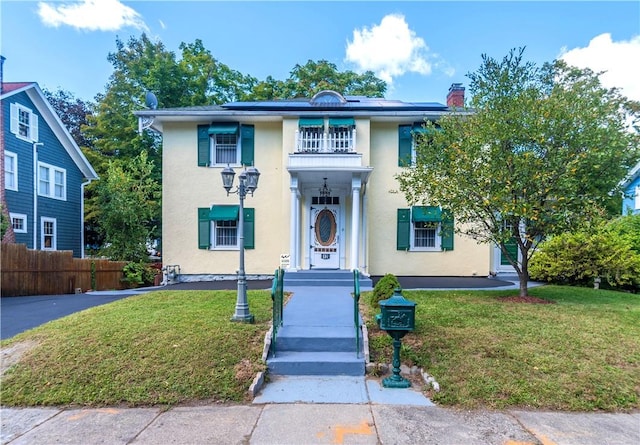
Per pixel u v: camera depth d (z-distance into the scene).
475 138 7.39
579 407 3.94
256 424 3.60
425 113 12.35
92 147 23.97
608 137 7.19
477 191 7.52
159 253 22.30
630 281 9.98
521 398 4.06
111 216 14.51
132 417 3.78
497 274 13.11
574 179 6.95
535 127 6.96
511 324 6.04
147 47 21.08
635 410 3.92
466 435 3.38
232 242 13.17
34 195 16.28
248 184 6.49
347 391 4.41
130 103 20.95
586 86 8.14
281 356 5.17
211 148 13.12
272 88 24.33
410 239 13.02
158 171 20.47
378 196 13.02
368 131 12.48
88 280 12.59
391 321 4.50
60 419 3.75
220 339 5.33
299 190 12.22
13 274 10.59
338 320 6.37
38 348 5.18
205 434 3.42
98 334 5.52
